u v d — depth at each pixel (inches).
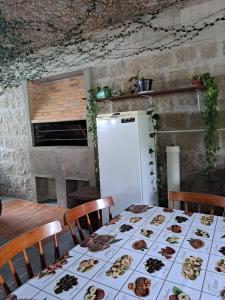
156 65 127.6
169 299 35.9
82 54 149.6
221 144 115.5
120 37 135.4
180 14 117.8
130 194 112.4
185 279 40.2
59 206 172.9
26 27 127.3
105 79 144.5
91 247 52.4
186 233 56.4
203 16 112.8
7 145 194.9
